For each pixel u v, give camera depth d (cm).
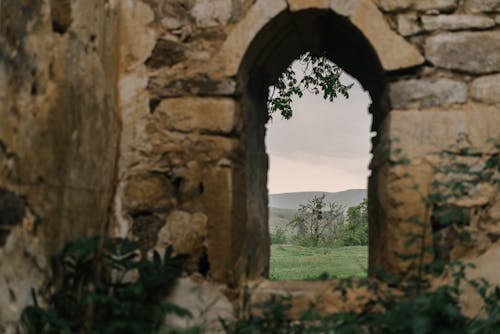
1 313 258
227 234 365
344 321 320
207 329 338
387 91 370
